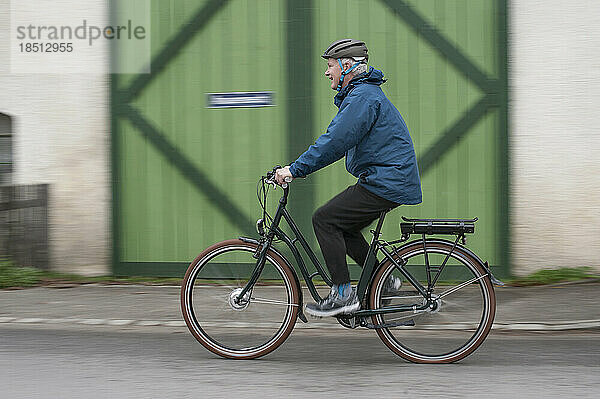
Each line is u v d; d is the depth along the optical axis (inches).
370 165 386.9
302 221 613.9
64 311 516.4
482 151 597.3
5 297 557.9
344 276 392.8
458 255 394.9
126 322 487.5
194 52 619.5
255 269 406.3
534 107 588.7
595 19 578.9
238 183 622.2
